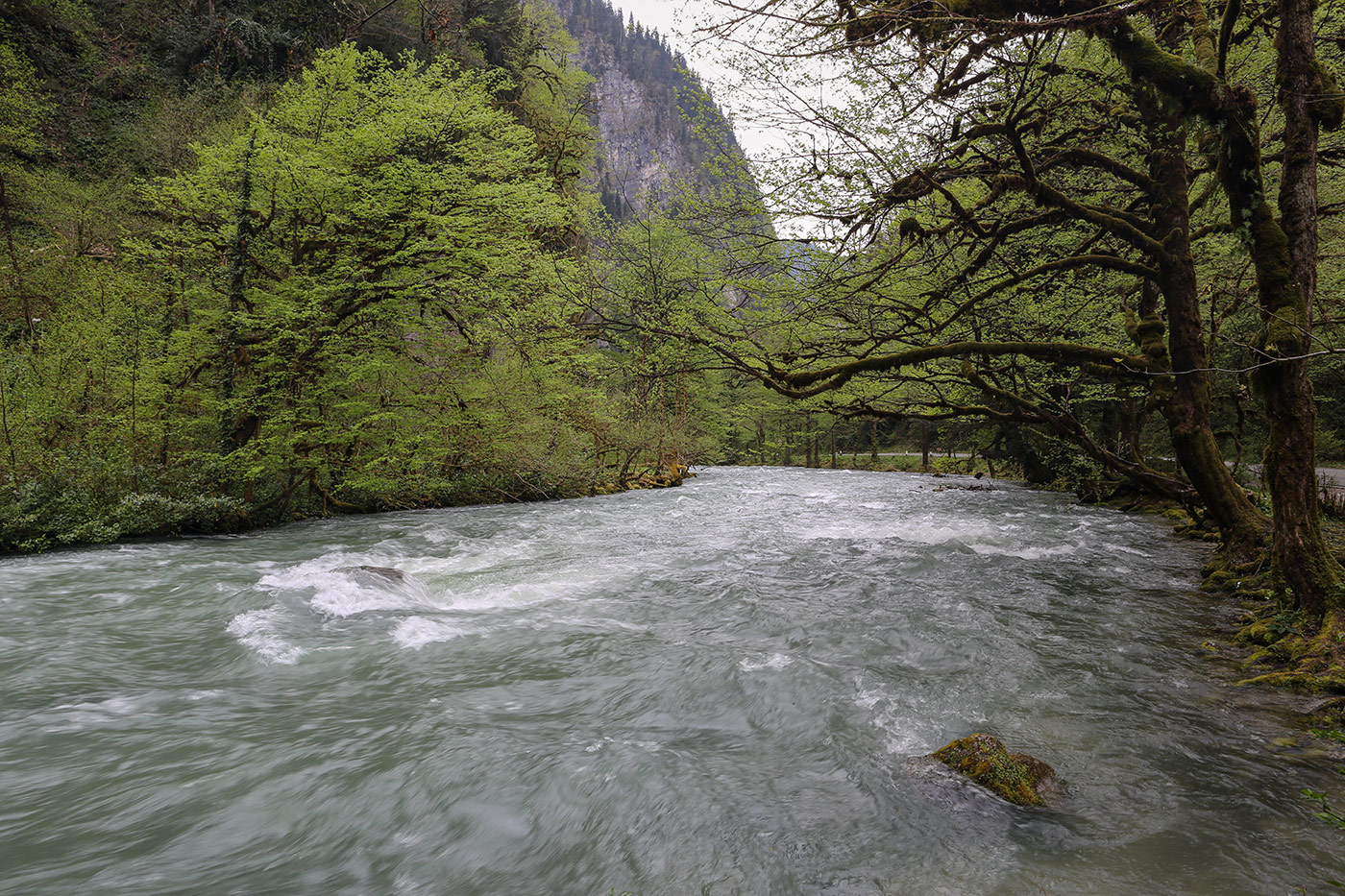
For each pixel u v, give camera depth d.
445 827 3.41
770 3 5.39
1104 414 22.89
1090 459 19.97
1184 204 8.18
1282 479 6.03
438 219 15.19
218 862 3.14
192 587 8.34
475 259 16.12
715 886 2.99
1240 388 12.99
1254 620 6.71
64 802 3.60
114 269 16.44
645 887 2.99
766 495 22.86
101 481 12.39
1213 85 6.32
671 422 28.31
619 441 25.59
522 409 19.69
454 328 18.34
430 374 17.80
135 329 13.62
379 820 3.46
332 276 15.54
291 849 3.24
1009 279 8.66
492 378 19.19
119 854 3.19
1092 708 4.96
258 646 6.19
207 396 14.80
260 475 15.26
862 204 7.65
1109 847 3.26
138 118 27.22
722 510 18.09
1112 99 8.31
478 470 20.67
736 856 3.19
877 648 6.29
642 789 3.72
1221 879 3.01
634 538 13.20
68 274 18.28
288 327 14.62
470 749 4.13
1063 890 2.93
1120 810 3.60
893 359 8.66
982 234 8.23
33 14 28.36
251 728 4.52
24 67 26.05
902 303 9.30
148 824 3.42
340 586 7.99
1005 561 10.56
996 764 3.84
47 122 26.16
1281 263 5.89
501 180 18.38
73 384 13.04
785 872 3.08
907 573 9.67
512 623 7.12
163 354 14.34
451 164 16.48
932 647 6.30
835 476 34.22
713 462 48.81
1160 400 8.78
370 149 15.10
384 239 15.55
